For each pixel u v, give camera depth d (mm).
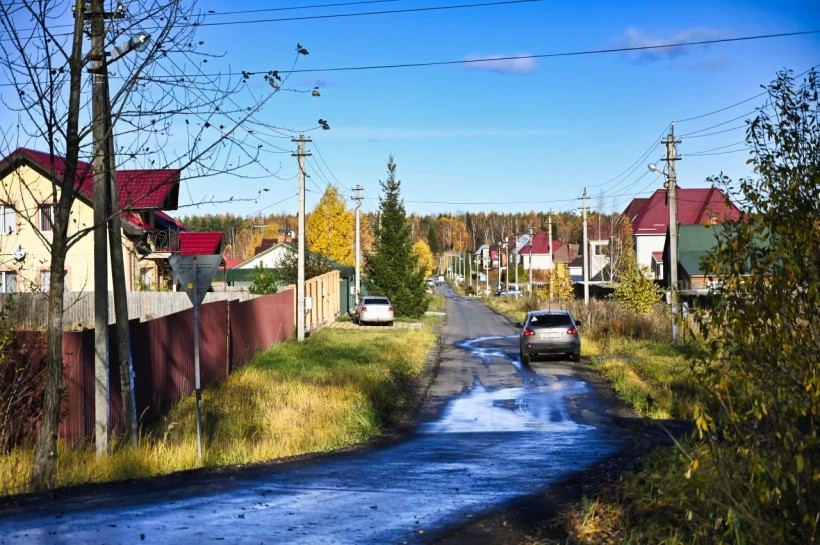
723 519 6617
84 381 13711
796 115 6824
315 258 50156
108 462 11188
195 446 12688
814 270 6227
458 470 11211
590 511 7781
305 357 27422
